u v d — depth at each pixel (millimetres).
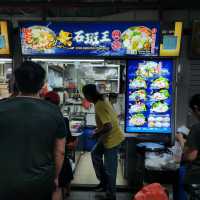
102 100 3787
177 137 3242
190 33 4027
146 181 3135
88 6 4105
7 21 3816
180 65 4121
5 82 4801
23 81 1817
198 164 2436
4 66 4891
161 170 2988
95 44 3820
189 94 4137
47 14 4648
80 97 7242
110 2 4102
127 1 4234
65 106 7000
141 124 4172
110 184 3832
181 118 4156
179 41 3762
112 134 3799
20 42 3873
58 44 3840
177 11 4250
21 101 1794
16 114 1753
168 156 3230
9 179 1688
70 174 3506
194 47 3961
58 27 3789
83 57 3934
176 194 2951
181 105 4160
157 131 4156
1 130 1733
